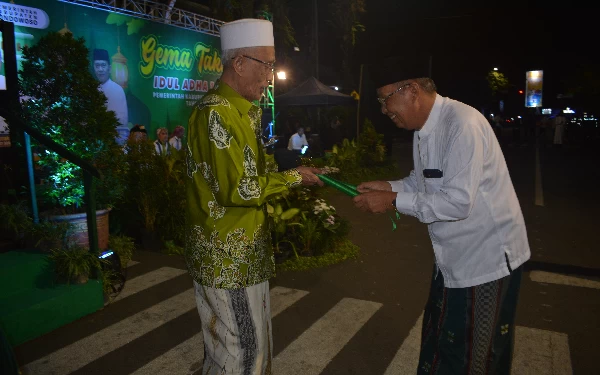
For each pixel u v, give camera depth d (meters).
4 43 5.18
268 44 2.16
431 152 2.24
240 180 1.97
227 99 2.09
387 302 4.50
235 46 2.11
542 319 4.08
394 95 2.24
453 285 2.20
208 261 2.12
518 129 27.31
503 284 2.14
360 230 7.29
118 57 9.19
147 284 5.04
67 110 4.87
